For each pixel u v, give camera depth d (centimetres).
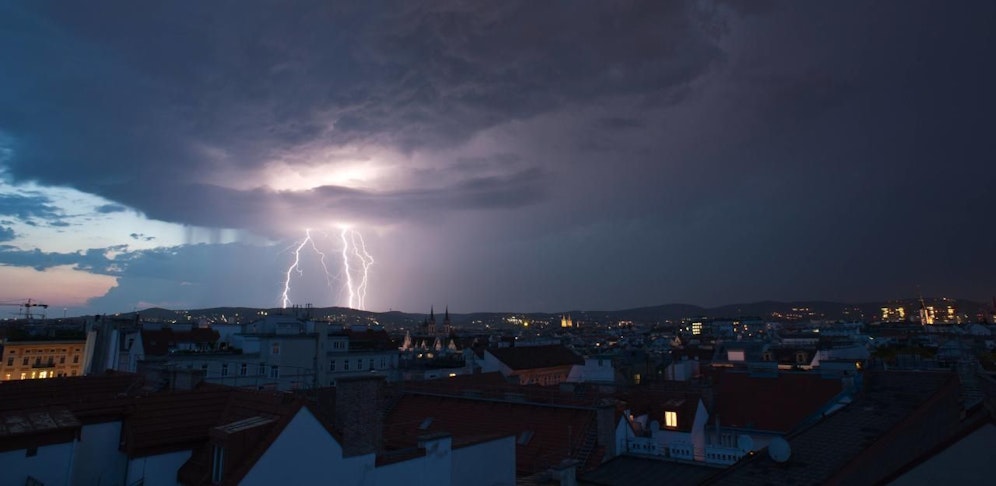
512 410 3525
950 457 1237
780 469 1545
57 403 2192
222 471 1722
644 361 9250
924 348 10612
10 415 1859
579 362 10100
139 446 1928
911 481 1265
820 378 4544
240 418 2042
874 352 10550
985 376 2416
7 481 1664
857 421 1778
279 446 1738
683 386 5044
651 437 3878
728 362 8769
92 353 8869
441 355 12756
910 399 1861
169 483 1964
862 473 1390
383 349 9712
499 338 18712
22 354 11025
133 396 2312
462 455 2344
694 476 2770
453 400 3903
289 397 2212
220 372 7344
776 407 4334
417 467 2112
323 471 1830
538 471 2886
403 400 4131
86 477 1909
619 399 4241
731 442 4206
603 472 2852
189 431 2055
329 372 8331
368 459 1952
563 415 3319
